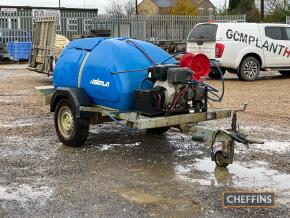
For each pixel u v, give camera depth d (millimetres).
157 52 4973
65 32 19922
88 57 5074
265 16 31500
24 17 19797
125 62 4746
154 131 5820
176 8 34156
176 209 3518
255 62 11703
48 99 5762
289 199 3717
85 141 5383
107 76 4773
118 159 4816
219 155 4488
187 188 3965
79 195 3803
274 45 11883
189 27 21953
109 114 4828
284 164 4621
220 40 11352
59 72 5422
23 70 14750
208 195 3797
